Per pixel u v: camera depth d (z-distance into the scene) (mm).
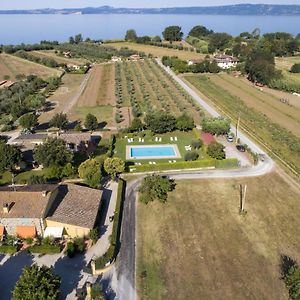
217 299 49844
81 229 61406
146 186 73125
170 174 85062
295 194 76375
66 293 50688
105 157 90188
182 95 155750
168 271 54906
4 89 159000
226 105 142500
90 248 59719
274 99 154250
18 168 86375
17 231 60781
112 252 56406
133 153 97125
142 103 144000
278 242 61188
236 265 55969
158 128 107875
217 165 88250
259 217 68000
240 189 78125
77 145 95438
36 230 61094
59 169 79438
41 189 65500
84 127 117562
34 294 43844
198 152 96688
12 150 80750
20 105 131125
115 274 54312
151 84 175250
